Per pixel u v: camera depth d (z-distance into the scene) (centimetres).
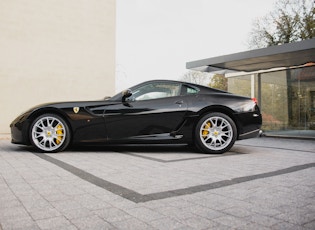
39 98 911
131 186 258
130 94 468
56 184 264
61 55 950
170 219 181
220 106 481
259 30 2033
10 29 871
